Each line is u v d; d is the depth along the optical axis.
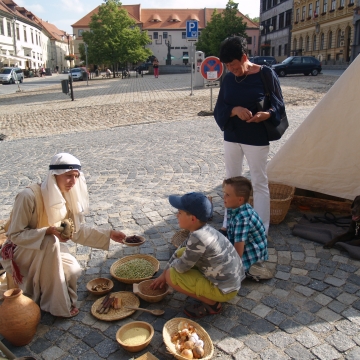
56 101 20.58
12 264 2.98
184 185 6.31
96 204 5.62
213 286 3.00
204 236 2.87
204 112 13.22
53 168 2.88
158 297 3.22
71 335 2.93
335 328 2.92
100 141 10.00
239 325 2.99
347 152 4.64
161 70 47.69
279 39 63.47
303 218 4.77
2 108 19.28
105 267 3.90
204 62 12.82
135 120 13.09
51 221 2.95
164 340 2.64
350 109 4.55
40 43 80.12
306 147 4.85
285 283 3.51
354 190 4.68
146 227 4.80
